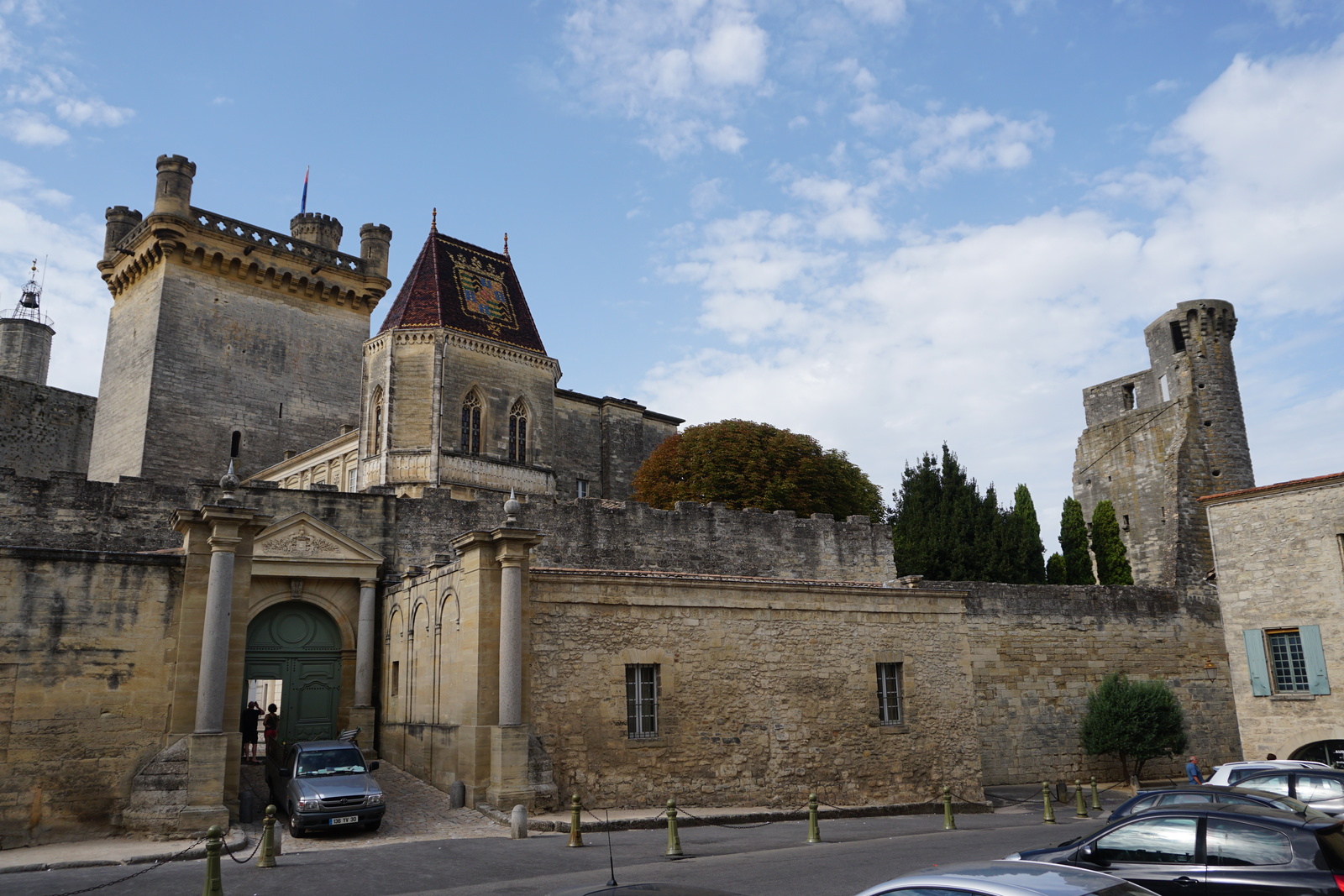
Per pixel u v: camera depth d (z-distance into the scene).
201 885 13.95
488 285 48.16
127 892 13.54
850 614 26.20
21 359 65.44
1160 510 51.22
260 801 21.45
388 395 42.53
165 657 20.00
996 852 16.38
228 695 19.97
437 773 22.52
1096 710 33.75
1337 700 27.28
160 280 50.41
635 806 22.03
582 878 13.98
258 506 29.36
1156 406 52.28
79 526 28.14
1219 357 50.38
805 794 24.25
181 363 50.19
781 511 38.97
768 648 24.73
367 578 28.92
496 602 21.06
